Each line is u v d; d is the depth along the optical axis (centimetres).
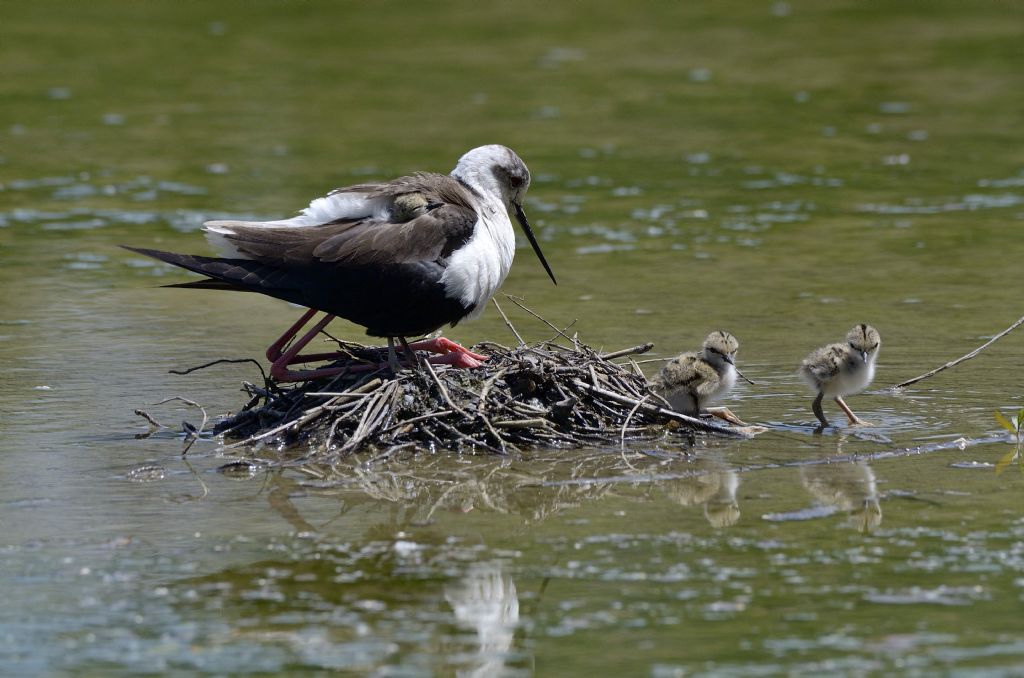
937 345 1670
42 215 2352
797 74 3384
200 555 1045
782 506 1139
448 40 3800
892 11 4103
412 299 1348
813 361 1362
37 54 3581
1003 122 2958
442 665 870
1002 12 4053
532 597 964
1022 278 1995
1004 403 1440
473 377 1344
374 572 1011
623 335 1730
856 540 1057
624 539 1070
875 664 861
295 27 3947
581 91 3238
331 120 2981
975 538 1056
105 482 1216
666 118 3000
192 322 1825
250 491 1195
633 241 2231
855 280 1997
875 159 2700
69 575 1007
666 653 880
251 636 909
